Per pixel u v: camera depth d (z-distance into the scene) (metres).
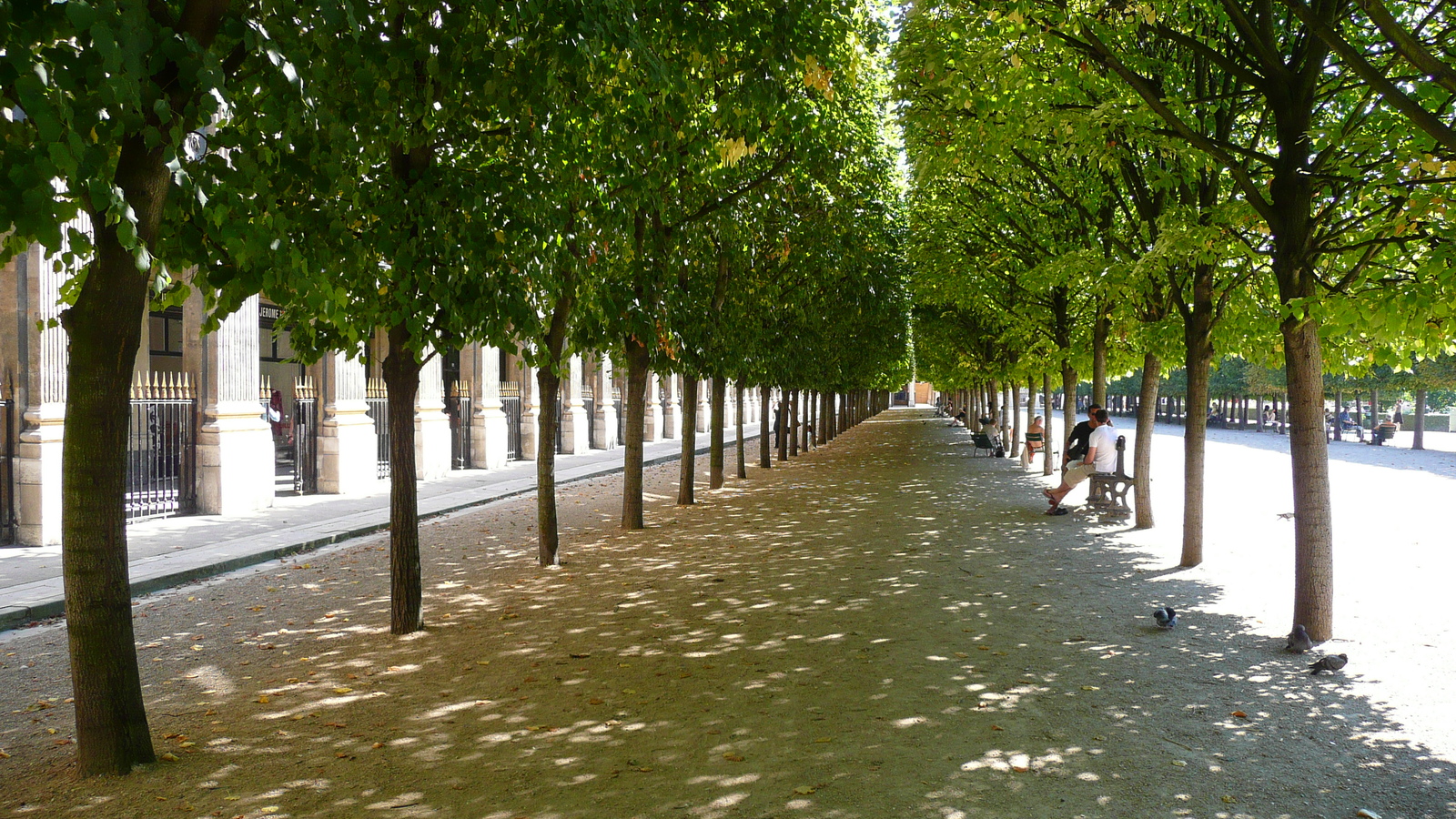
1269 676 6.12
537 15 5.48
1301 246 7.04
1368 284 7.56
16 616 8.26
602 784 4.49
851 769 4.62
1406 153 6.48
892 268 21.02
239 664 6.85
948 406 77.31
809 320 21.20
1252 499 17.03
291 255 4.50
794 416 29.62
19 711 5.88
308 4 3.99
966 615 7.95
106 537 4.68
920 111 9.72
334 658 6.96
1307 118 7.02
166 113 3.43
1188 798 4.24
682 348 13.49
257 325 16.14
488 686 6.16
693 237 13.48
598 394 32.69
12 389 12.30
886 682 6.06
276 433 26.23
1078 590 8.97
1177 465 26.09
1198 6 8.47
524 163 7.17
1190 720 5.30
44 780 4.64
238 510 15.47
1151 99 7.53
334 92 4.93
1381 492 18.53
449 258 6.55
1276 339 9.52
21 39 3.17
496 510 16.80
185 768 4.77
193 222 4.53
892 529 13.37
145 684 6.38
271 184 4.89
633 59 6.07
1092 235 12.91
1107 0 7.89
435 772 4.69
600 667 6.55
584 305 9.14
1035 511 15.31
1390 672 6.16
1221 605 8.24
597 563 10.93
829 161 13.78
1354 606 8.05
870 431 47.78
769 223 15.51
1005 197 14.68
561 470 23.94
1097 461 14.60
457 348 7.33
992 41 8.52
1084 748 4.88
